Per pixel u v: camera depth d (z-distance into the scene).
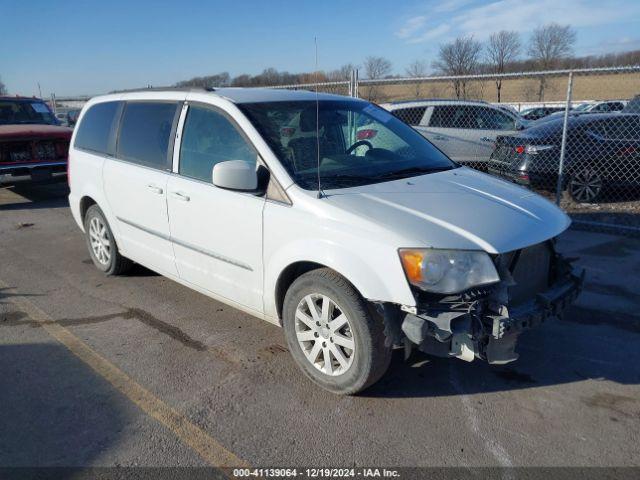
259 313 3.82
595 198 8.97
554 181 8.92
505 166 9.21
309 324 3.40
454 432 3.04
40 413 3.23
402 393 3.42
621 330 4.29
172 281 5.47
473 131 10.82
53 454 2.87
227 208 3.77
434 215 3.16
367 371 3.14
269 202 3.52
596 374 3.65
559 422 3.12
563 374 3.65
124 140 4.97
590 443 2.93
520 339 4.15
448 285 2.89
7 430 3.07
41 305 4.90
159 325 4.43
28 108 11.23
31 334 4.30
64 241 7.15
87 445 2.94
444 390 3.46
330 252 3.14
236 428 3.08
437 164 4.23
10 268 6.01
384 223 3.05
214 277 4.07
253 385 3.52
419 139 4.61
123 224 5.03
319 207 3.26
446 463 2.78
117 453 2.88
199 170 4.10
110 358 3.89
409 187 3.59
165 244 4.50
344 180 3.60
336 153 3.89
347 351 3.29
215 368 3.74
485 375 3.64
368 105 4.70
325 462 2.80
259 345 4.07
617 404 3.29
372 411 3.23
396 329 2.99
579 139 8.71
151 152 4.60
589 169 8.79
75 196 5.75
